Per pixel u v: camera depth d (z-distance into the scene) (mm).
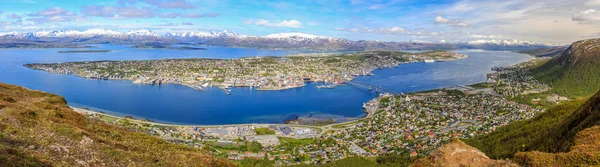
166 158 50469
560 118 105875
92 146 45812
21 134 43312
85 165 40000
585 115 73250
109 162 42781
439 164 51219
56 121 56594
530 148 83312
